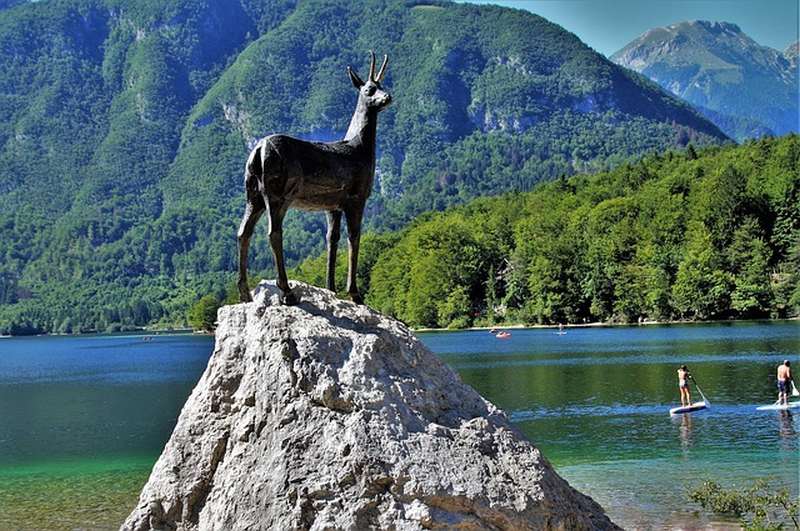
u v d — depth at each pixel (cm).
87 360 14225
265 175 1438
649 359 8250
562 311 15262
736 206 14525
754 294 13650
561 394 5984
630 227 15775
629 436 4131
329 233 1574
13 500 3300
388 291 17438
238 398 1377
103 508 3106
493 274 16400
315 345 1344
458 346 11431
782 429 4112
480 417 1396
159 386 8688
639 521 2583
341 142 1545
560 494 1362
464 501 1266
